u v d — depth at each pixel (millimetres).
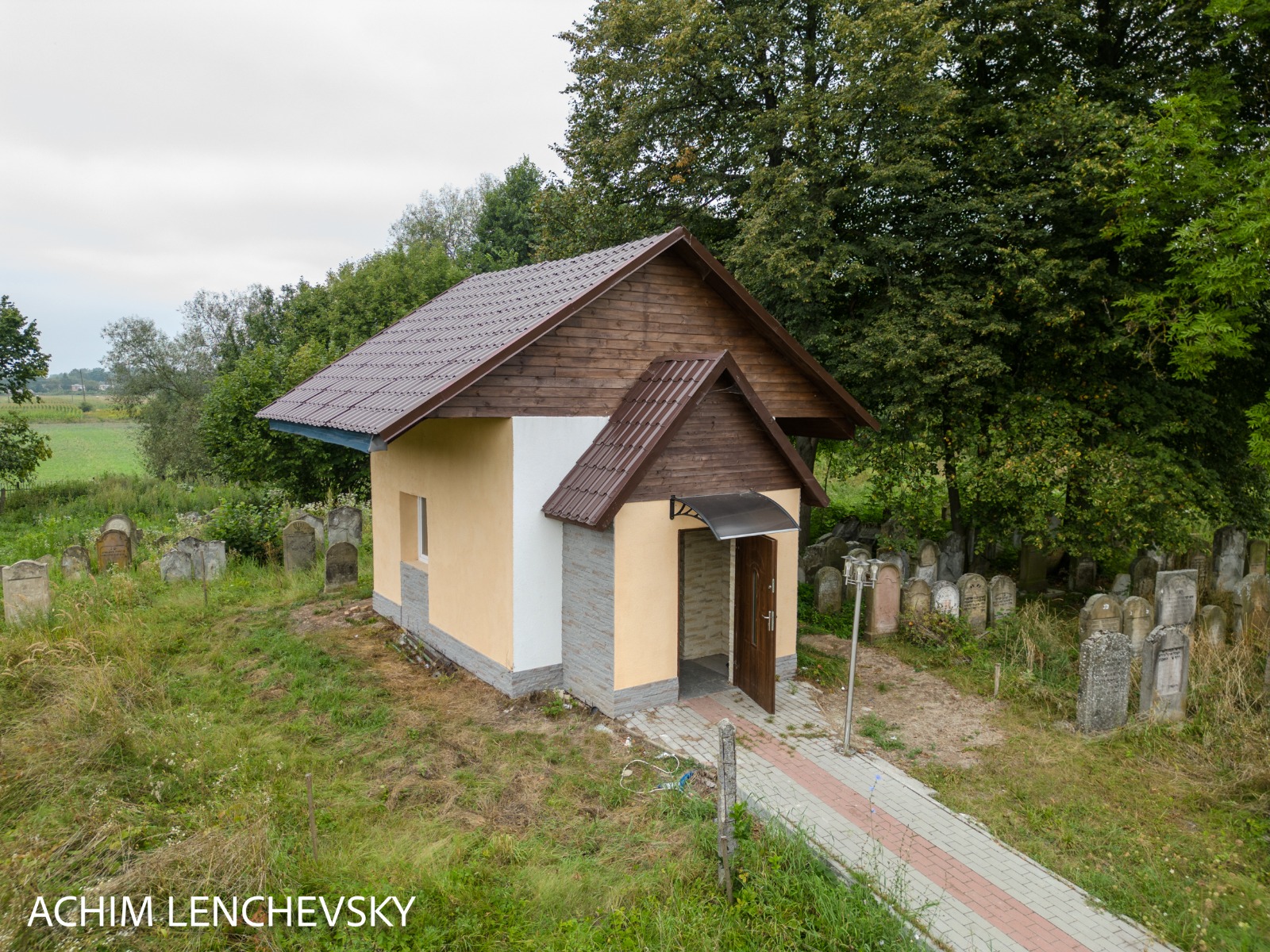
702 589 11125
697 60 15227
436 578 11102
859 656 11625
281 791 7129
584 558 9273
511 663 9492
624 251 10266
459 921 5484
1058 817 7188
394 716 9086
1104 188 12789
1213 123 12031
